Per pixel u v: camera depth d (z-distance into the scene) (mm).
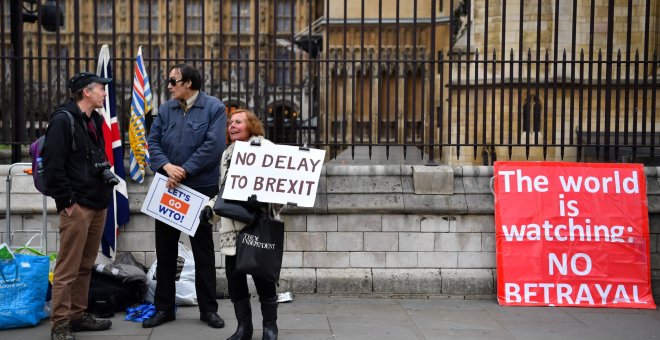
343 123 7008
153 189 5582
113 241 6559
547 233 6684
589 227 6699
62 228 5039
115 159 6629
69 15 42344
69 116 4984
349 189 6871
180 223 5535
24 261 5512
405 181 6953
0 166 6832
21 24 7449
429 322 5926
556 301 6570
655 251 6914
